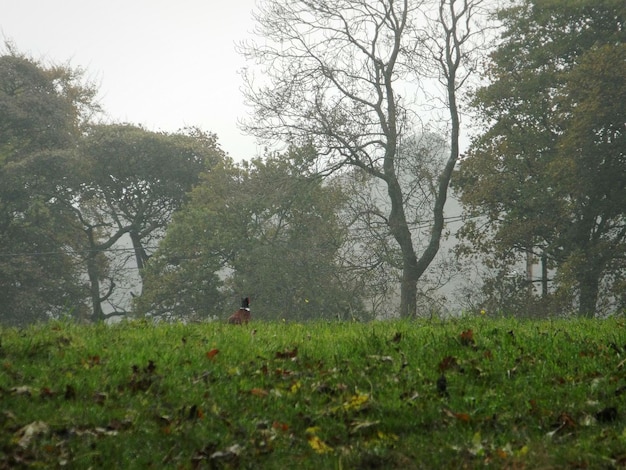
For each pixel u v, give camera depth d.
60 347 17.52
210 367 16.23
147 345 18.12
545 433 13.02
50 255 101.94
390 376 15.52
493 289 75.75
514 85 73.62
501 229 76.25
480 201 75.19
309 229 76.81
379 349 17.44
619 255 69.25
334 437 13.16
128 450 12.48
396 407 14.01
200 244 87.12
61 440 12.74
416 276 72.81
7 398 14.13
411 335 19.03
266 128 68.62
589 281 68.06
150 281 91.56
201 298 88.62
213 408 13.97
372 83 70.75
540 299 71.12
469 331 18.06
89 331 20.61
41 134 110.31
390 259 70.88
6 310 95.44
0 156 104.06
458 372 15.88
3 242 99.69
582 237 71.69
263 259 77.44
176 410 13.89
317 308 76.25
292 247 77.81
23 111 105.00
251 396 14.69
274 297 77.75
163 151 108.62
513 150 75.00
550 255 74.44
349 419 13.75
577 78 67.38
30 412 13.54
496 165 76.06
